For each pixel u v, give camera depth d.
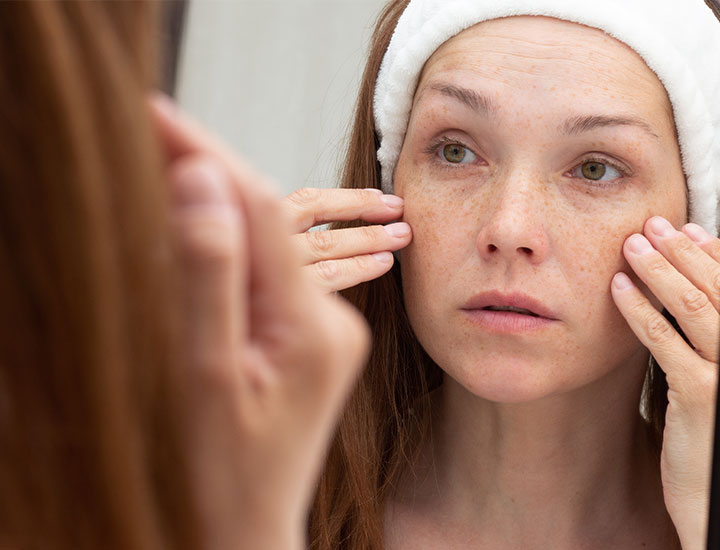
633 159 0.82
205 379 0.29
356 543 0.96
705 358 0.83
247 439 0.30
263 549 0.31
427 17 0.89
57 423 0.25
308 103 1.75
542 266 0.82
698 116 0.84
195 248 0.27
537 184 0.82
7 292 0.24
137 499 0.25
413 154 0.90
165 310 0.25
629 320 0.83
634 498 0.95
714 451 0.44
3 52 0.24
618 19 0.81
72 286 0.24
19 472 0.25
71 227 0.23
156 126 0.29
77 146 0.23
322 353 0.31
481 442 0.94
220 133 1.77
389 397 1.01
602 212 0.82
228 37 1.76
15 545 0.25
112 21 0.26
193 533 0.27
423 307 0.88
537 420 0.90
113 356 0.24
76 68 0.24
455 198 0.86
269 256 0.30
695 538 0.84
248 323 0.31
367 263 0.91
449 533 0.96
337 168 1.13
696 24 0.84
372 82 0.99
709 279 0.82
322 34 1.74
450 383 0.96
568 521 0.94
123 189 0.24
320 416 0.32
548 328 0.82
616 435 0.93
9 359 0.24
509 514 0.94
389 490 1.00
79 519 0.25
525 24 0.83
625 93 0.81
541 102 0.81
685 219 0.88
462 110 0.84
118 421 0.24
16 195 0.23
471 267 0.84
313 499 0.98
